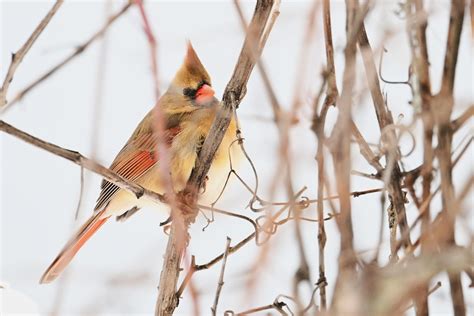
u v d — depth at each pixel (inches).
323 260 180.7
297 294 161.2
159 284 229.8
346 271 156.0
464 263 143.6
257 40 186.9
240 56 209.8
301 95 151.9
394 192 183.9
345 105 157.6
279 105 158.1
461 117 165.3
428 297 176.9
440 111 165.5
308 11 156.6
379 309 141.6
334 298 155.4
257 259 161.8
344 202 158.2
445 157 164.9
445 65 165.8
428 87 169.2
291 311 192.5
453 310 167.6
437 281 193.2
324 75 164.6
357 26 159.5
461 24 164.2
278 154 152.6
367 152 184.5
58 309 170.9
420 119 167.9
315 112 164.9
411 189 181.6
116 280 198.4
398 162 186.7
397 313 149.5
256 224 200.4
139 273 200.1
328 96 169.3
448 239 158.4
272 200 154.0
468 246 151.3
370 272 147.7
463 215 157.2
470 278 169.6
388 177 170.4
